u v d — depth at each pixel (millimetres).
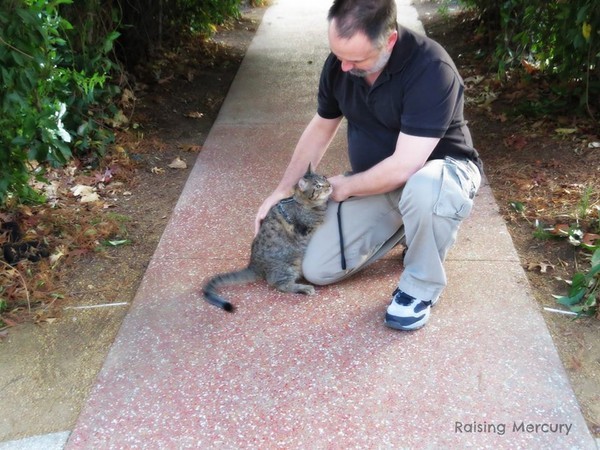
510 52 5008
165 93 5609
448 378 2346
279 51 6938
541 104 4691
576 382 2330
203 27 7125
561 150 4145
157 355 2533
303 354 2498
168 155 4508
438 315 2684
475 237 3264
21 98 3029
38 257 3203
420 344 2523
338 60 2611
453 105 2410
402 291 2596
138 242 3406
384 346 2521
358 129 2727
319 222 2777
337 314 2721
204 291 2838
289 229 2799
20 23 2930
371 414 2205
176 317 2756
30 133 3180
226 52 6922
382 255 2963
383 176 2459
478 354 2457
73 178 4062
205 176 4133
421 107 2361
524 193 3668
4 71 2883
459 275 2953
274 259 2854
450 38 6805
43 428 2229
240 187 3957
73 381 2438
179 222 3562
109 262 3221
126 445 2135
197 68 6320
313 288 2877
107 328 2727
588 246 3018
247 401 2287
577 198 3549
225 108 5371
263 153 4457
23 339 2672
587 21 4070
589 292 2748
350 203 2775
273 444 2107
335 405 2250
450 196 2393
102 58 4648
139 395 2340
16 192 3473
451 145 2562
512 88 5203
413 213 2424
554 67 4898
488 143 4422
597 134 4262
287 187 2922
